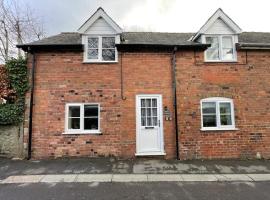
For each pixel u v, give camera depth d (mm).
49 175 7500
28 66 9914
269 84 10312
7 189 6324
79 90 9875
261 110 10141
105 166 8492
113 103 9867
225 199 5668
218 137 9867
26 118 9641
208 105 10148
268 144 9969
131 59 10117
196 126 9883
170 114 9898
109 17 10164
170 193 6055
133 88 9977
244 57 10383
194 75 10148
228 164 8875
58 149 9539
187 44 10055
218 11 10500
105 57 10250
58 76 9914
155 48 10148
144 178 7246
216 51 10531
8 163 8789
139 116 9852
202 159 9641
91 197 5781
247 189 6359
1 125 9680
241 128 9969
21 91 9734
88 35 10180
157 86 10039
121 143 9672
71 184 6715
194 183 6840
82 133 9641
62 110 9750
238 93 10172
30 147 9469
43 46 9766
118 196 5844
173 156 9680
